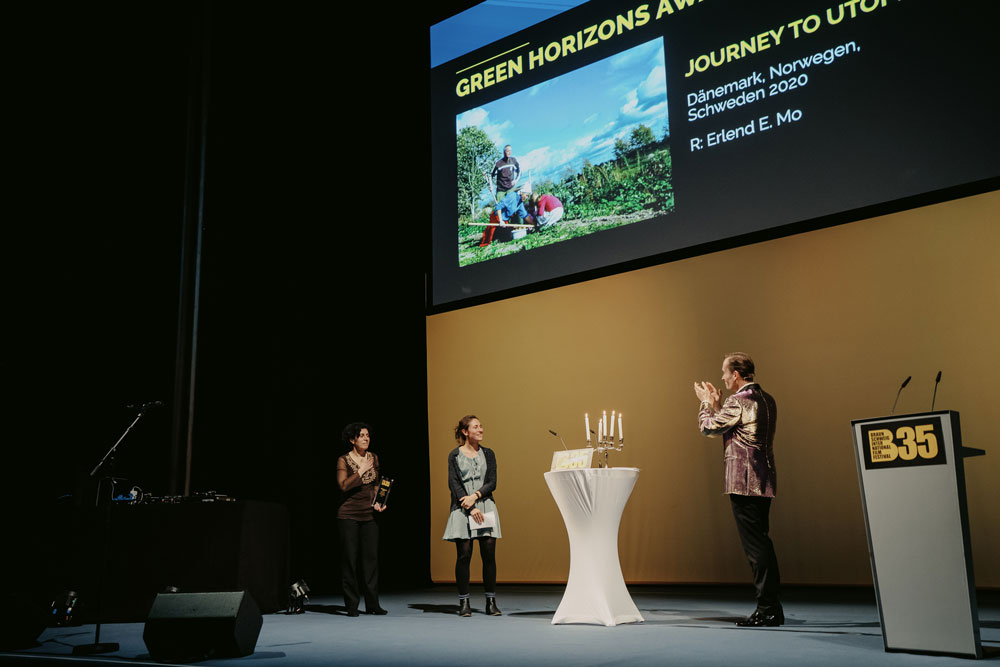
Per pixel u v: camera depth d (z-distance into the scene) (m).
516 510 6.67
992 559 4.71
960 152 4.63
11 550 5.14
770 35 5.42
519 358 6.85
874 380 5.18
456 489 4.66
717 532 5.66
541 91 6.48
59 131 6.26
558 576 6.38
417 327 7.52
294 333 7.05
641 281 6.28
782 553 5.40
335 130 7.46
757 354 5.66
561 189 6.23
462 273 6.67
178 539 4.81
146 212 6.59
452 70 7.04
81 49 6.38
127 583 4.69
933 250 5.08
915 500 2.98
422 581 7.14
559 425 6.52
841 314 5.37
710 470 5.75
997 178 4.49
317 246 7.29
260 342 6.92
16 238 6.02
